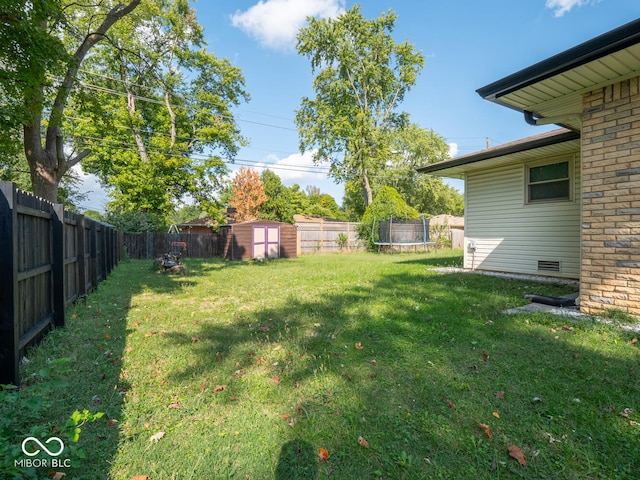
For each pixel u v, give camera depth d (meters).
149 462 1.67
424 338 3.48
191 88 20.67
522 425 1.98
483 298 5.29
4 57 4.85
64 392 2.34
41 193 7.25
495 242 8.06
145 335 3.77
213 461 1.69
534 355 2.97
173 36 16.88
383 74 24.12
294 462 1.70
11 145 6.37
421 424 2.00
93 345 3.39
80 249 5.52
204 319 4.50
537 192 7.25
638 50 3.32
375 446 1.81
